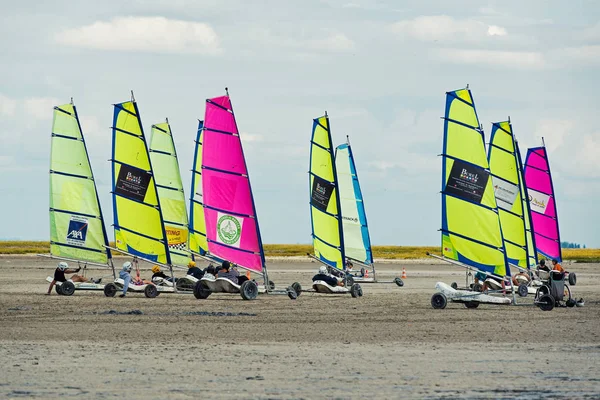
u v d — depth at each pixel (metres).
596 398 73.69
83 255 181.50
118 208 180.25
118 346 99.25
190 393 74.38
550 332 114.75
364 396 73.88
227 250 171.00
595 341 106.25
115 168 180.50
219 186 171.50
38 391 74.75
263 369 85.44
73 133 181.75
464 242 151.88
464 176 151.38
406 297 181.38
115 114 179.88
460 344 103.12
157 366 86.56
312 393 74.75
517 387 77.75
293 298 170.50
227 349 97.88
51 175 180.75
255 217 170.75
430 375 82.94
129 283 172.00
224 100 171.00
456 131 151.62
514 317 133.88
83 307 145.25
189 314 135.75
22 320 124.38
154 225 179.25
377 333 113.12
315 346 100.81
